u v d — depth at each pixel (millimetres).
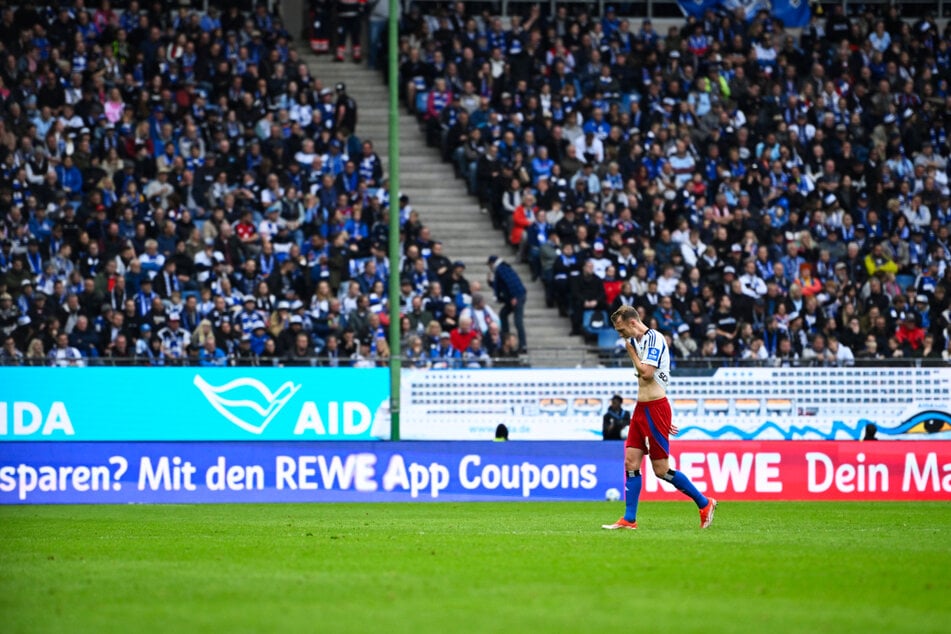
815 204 111375
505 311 95375
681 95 119125
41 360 85500
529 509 69062
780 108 119625
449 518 61406
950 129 124750
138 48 111125
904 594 32531
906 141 120812
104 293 90938
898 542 46844
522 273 105688
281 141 106062
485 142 112938
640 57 121125
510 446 77812
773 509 68625
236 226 98625
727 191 110750
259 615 28938
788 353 96000
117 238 95500
